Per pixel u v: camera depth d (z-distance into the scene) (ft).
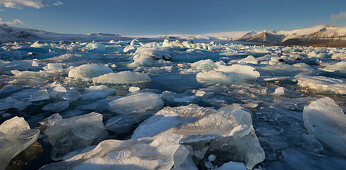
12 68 16.56
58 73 14.85
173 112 5.51
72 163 3.33
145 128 4.74
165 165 2.91
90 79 12.30
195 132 4.23
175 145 3.30
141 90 9.77
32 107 6.99
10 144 3.68
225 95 9.00
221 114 4.86
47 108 6.86
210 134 4.08
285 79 11.94
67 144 4.30
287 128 5.34
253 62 24.64
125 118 6.02
